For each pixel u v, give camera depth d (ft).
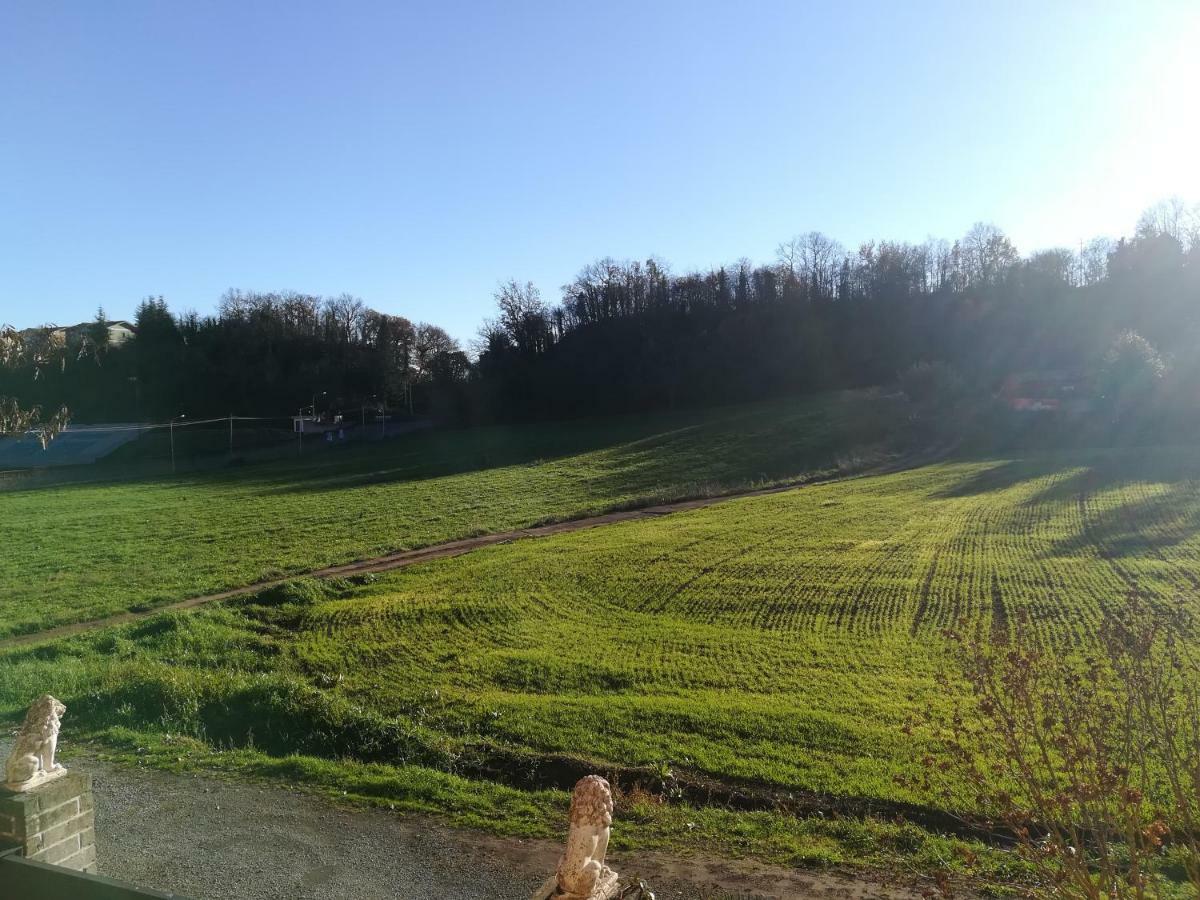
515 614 77.66
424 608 80.53
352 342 363.76
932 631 67.00
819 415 236.02
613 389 319.06
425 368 377.50
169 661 66.95
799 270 361.92
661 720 48.67
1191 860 21.76
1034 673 26.09
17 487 198.49
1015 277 318.65
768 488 164.45
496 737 47.55
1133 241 298.56
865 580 84.23
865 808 36.99
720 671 59.41
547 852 30.19
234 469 227.81
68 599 89.35
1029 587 77.82
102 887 16.63
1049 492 128.47
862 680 55.67
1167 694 25.49
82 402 297.33
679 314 355.97
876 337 323.98
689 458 196.34
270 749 45.70
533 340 356.38
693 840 32.12
